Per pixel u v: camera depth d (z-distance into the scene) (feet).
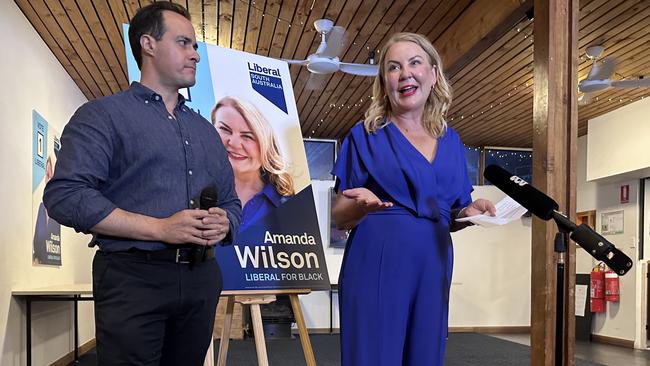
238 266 8.48
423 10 15.83
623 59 18.54
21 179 14.53
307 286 8.76
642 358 20.88
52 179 4.64
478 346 23.02
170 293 4.88
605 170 24.43
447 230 5.28
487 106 23.76
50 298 14.40
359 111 25.32
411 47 5.37
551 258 11.07
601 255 4.31
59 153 4.79
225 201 5.82
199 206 5.11
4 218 13.21
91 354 20.31
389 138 5.32
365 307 5.02
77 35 16.79
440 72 5.56
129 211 4.90
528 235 29.73
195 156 5.32
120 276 4.77
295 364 18.08
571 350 10.75
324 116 26.21
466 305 29.04
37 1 14.55
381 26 16.71
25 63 15.17
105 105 4.91
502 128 27.43
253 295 8.48
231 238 5.71
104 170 4.79
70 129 4.80
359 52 18.63
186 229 4.74
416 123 5.49
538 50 12.12
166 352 5.33
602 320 25.86
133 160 4.92
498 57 18.22
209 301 5.24
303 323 8.63
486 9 14.69
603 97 22.74
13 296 13.71
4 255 13.16
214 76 9.17
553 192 11.39
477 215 4.84
